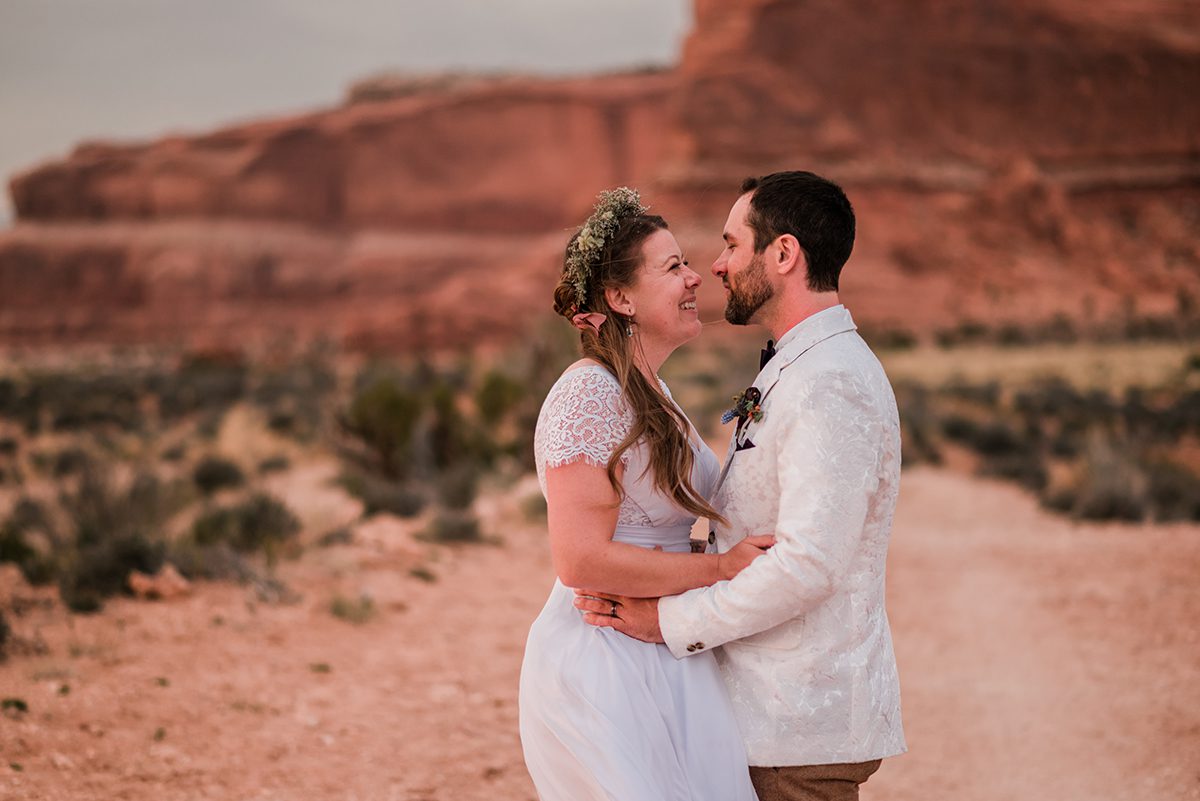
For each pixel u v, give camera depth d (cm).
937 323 9525
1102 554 1020
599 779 256
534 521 1176
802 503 242
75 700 520
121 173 18838
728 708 263
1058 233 11612
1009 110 12988
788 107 11762
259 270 17600
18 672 564
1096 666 657
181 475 1534
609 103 17575
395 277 17325
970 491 1521
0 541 884
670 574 255
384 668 621
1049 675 645
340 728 516
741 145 11469
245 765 461
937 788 482
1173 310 9975
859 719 255
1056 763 505
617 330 271
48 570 789
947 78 12788
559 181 17662
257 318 17088
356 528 1048
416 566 905
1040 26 13462
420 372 3556
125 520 978
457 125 17962
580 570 256
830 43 12450
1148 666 652
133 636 648
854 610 255
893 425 255
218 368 5325
